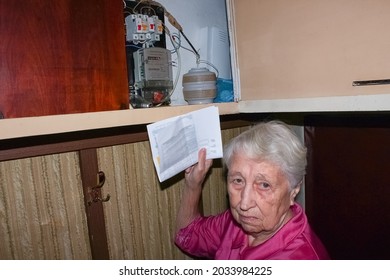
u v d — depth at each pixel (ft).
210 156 3.02
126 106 2.27
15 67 1.75
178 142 2.71
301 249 2.47
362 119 4.18
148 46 3.01
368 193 4.21
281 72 2.75
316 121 4.66
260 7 2.84
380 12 2.11
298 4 2.56
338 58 2.35
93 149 2.82
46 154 2.56
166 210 3.46
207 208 3.90
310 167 4.80
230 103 3.02
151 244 3.34
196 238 3.44
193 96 2.93
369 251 4.28
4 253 2.42
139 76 2.80
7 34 1.72
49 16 1.86
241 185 2.57
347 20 2.27
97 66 2.08
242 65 3.08
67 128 1.93
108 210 2.96
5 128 1.69
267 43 2.83
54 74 1.90
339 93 2.37
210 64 3.47
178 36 3.32
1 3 1.69
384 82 2.11
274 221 2.50
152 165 3.28
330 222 4.68
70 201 2.72
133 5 2.93
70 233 2.74
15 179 2.45
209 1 3.62
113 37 2.16
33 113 1.83
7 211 2.42
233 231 3.07
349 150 4.34
